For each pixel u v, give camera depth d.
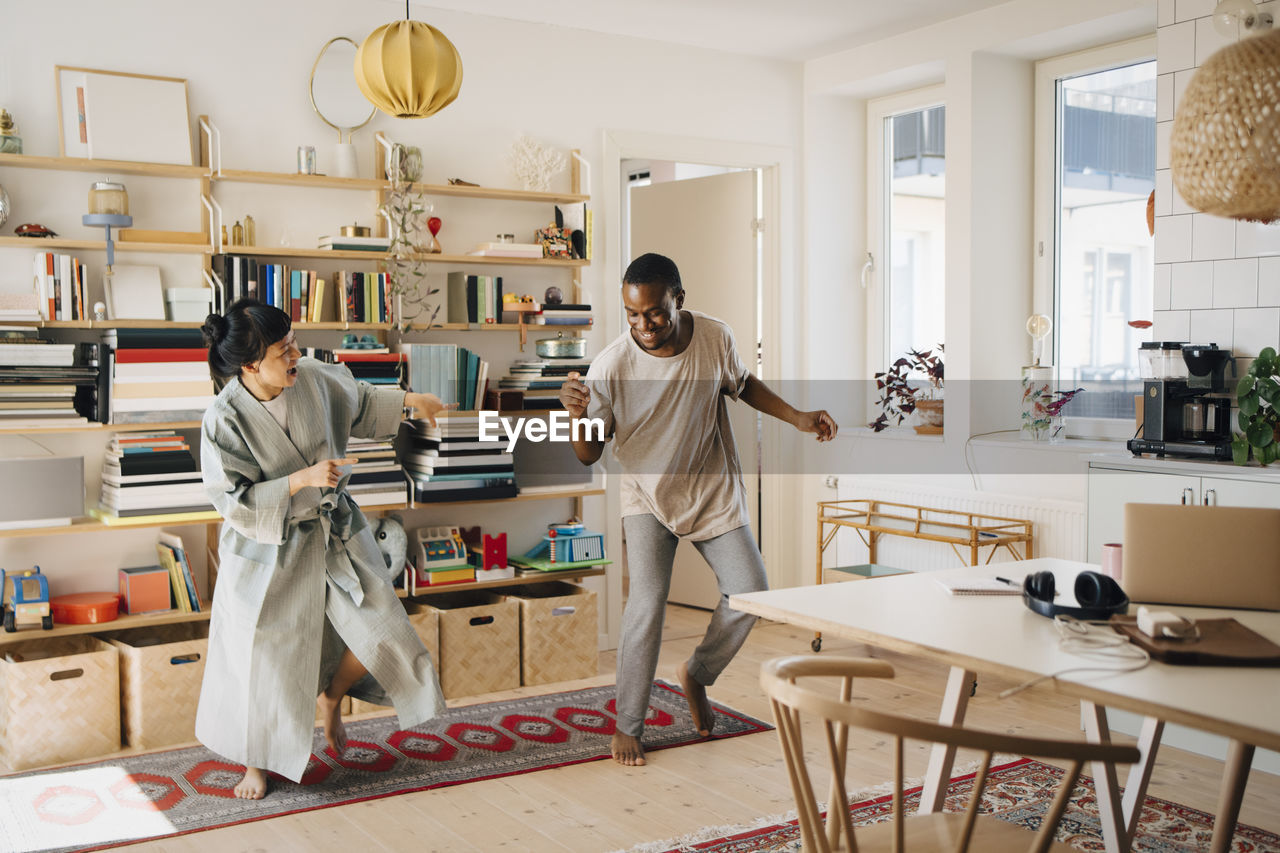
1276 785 3.23
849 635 2.00
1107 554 2.38
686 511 3.43
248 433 3.09
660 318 3.18
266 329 2.98
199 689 3.68
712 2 4.54
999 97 4.91
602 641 5.00
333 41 4.29
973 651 1.81
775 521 5.67
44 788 3.24
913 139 5.53
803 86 5.55
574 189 4.84
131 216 3.90
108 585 3.94
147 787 3.24
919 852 1.75
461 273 4.49
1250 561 2.12
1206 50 3.78
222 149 4.10
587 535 4.52
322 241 4.18
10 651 3.75
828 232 5.62
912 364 5.38
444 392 4.19
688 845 2.80
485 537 4.35
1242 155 1.70
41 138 3.79
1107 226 4.77
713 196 5.70
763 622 5.43
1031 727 3.68
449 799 3.14
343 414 3.37
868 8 4.68
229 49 4.10
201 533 4.07
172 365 3.77
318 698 3.66
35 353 3.57
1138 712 1.56
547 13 4.64
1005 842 1.78
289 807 3.08
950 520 4.95
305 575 3.17
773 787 3.21
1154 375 3.75
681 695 4.16
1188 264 3.87
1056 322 5.01
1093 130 4.81
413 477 4.29
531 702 4.09
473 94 4.61
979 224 4.90
